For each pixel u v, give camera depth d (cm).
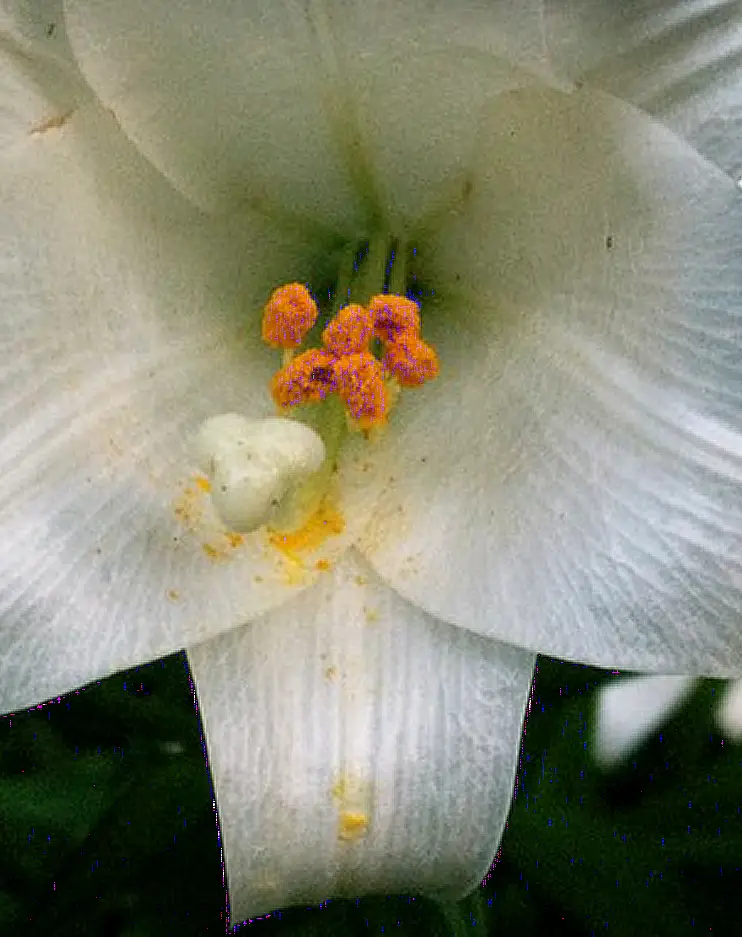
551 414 22
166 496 22
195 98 22
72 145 22
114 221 23
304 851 21
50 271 22
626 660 21
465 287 24
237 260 24
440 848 21
